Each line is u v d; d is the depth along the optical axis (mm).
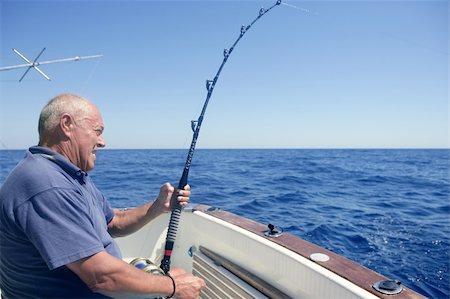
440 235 5180
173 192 1906
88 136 1395
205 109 2082
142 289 1265
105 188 10750
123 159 31328
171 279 1378
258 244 1775
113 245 1492
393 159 32500
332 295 1373
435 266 3906
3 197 1208
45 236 1133
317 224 5895
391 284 1283
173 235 1836
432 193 10109
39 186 1166
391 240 4934
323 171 18344
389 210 7262
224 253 2033
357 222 6066
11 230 1193
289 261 1590
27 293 1247
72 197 1212
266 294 1686
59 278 1232
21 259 1224
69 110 1357
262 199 8492
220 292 1945
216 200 8297
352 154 47406
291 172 17578
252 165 23375
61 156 1302
